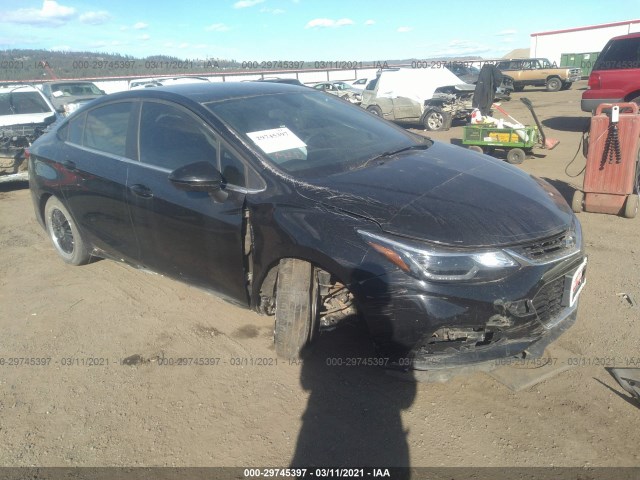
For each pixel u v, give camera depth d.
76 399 3.17
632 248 5.00
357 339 3.55
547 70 27.69
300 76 35.31
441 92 15.22
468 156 3.88
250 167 3.31
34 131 8.71
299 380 3.22
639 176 6.28
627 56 10.38
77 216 4.62
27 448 2.79
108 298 4.45
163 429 2.89
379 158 3.65
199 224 3.48
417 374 2.97
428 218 2.85
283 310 3.12
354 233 2.86
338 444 2.72
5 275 5.05
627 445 2.60
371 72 37.91
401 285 2.73
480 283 2.70
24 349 3.73
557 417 2.81
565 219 3.16
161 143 3.84
